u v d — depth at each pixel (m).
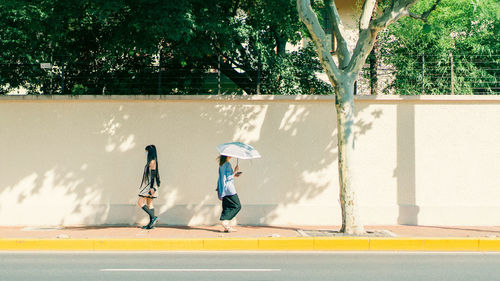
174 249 10.02
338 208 12.74
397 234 10.97
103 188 12.91
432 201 12.79
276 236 10.53
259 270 8.07
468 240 9.99
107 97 12.96
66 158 12.97
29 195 12.91
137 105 12.98
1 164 12.97
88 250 9.99
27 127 13.01
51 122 13.02
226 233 11.19
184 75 13.73
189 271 7.99
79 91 13.75
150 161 11.91
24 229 11.95
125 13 12.21
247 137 12.95
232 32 12.83
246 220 12.73
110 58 13.59
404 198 12.79
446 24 14.91
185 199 12.87
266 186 12.87
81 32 13.55
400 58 13.74
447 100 12.82
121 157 12.95
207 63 13.79
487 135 12.87
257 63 13.70
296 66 14.17
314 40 10.79
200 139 12.95
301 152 12.90
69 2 11.77
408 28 14.11
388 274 7.80
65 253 9.66
